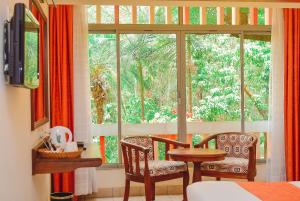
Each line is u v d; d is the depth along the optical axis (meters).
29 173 2.98
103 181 5.69
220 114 6.00
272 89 5.83
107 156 5.80
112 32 5.80
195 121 5.95
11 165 2.37
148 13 5.83
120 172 5.72
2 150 2.14
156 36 5.87
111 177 5.71
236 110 6.00
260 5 4.82
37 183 3.42
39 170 3.10
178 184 5.79
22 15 2.23
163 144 5.89
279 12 5.80
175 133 5.93
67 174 5.34
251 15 5.98
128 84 5.85
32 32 2.64
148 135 5.88
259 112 6.03
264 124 6.03
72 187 5.41
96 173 5.66
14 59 2.22
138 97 5.87
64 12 5.41
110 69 5.82
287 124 5.79
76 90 5.47
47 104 4.14
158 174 4.81
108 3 4.59
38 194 3.48
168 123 5.91
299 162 5.81
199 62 5.95
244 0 4.61
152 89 5.89
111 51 5.81
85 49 5.49
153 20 5.84
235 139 5.48
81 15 5.47
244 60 6.02
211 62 5.97
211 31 5.92
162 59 5.89
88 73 5.54
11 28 2.22
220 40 5.98
